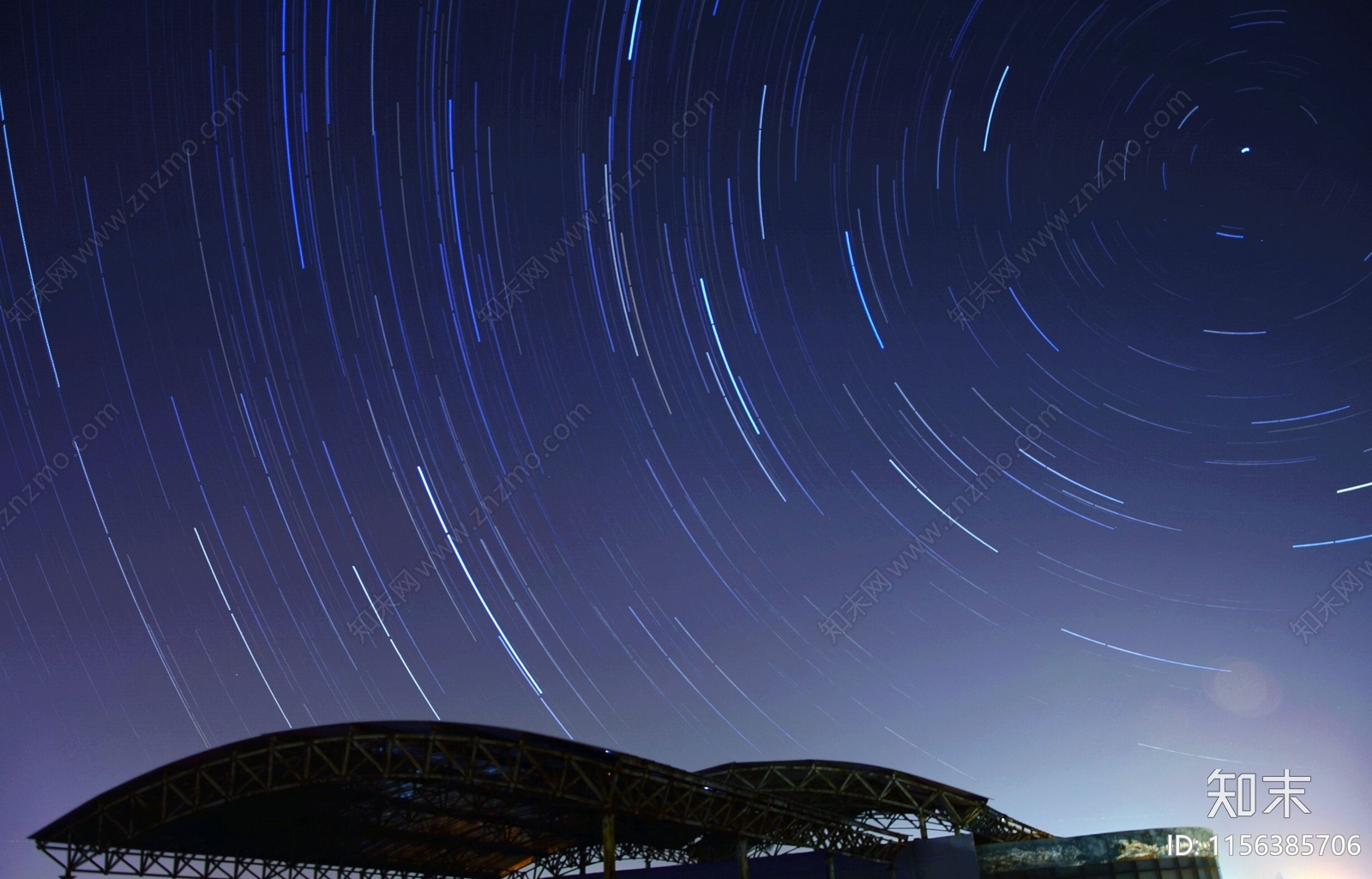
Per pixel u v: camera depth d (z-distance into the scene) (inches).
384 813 1211.2
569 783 1034.7
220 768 1005.2
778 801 1168.8
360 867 1406.3
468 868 1537.9
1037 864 1282.0
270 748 983.6
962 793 1309.1
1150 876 1255.5
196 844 1179.3
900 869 1273.4
